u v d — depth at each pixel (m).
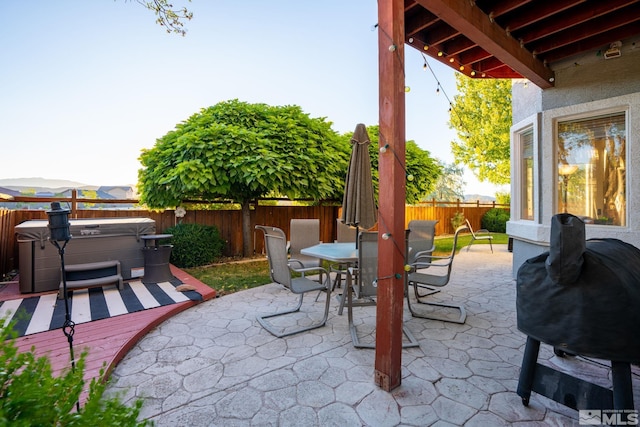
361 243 2.83
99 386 0.88
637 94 3.46
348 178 3.24
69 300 3.74
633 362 1.46
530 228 4.43
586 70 3.87
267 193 6.80
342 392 2.04
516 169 5.11
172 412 1.85
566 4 2.68
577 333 1.55
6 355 0.79
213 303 3.93
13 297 3.84
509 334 2.98
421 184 9.02
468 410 1.86
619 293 1.46
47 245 4.07
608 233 3.63
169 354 2.57
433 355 2.56
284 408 1.88
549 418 1.79
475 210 14.20
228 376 2.24
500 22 3.02
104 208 6.35
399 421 1.77
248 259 6.91
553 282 1.63
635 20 2.98
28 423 0.66
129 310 3.39
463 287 4.77
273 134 6.40
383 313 2.07
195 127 6.23
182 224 6.34
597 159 3.90
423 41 3.39
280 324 3.22
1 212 4.74
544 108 4.28
